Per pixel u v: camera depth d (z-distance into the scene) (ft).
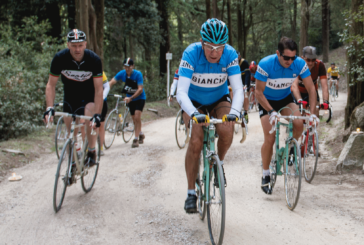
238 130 27.09
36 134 27.63
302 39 51.85
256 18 104.63
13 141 23.79
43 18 57.11
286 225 10.41
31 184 15.74
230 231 10.14
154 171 17.24
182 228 10.48
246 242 9.43
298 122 12.66
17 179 16.48
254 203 12.43
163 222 11.00
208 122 8.79
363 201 11.96
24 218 11.62
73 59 12.50
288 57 11.81
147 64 69.36
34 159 21.30
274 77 12.71
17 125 26.71
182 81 9.62
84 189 14.01
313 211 11.40
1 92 27.09
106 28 62.80
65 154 12.25
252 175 16.08
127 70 23.04
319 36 121.08
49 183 15.81
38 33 42.34
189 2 85.61
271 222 10.69
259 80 12.62
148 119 40.06
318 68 16.25
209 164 9.41
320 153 18.69
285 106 13.52
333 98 52.26
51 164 19.62
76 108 13.99
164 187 14.66
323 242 9.23
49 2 52.75
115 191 14.40
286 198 12.13
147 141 25.62
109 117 23.27
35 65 34.65
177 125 22.39
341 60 92.27
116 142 25.91
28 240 9.98
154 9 61.62
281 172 12.71
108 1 57.16
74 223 11.12
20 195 14.14
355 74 19.67
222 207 8.43
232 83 9.95
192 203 9.70
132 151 22.13
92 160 14.06
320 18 119.24
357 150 15.69
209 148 9.73
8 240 10.00
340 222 10.39
